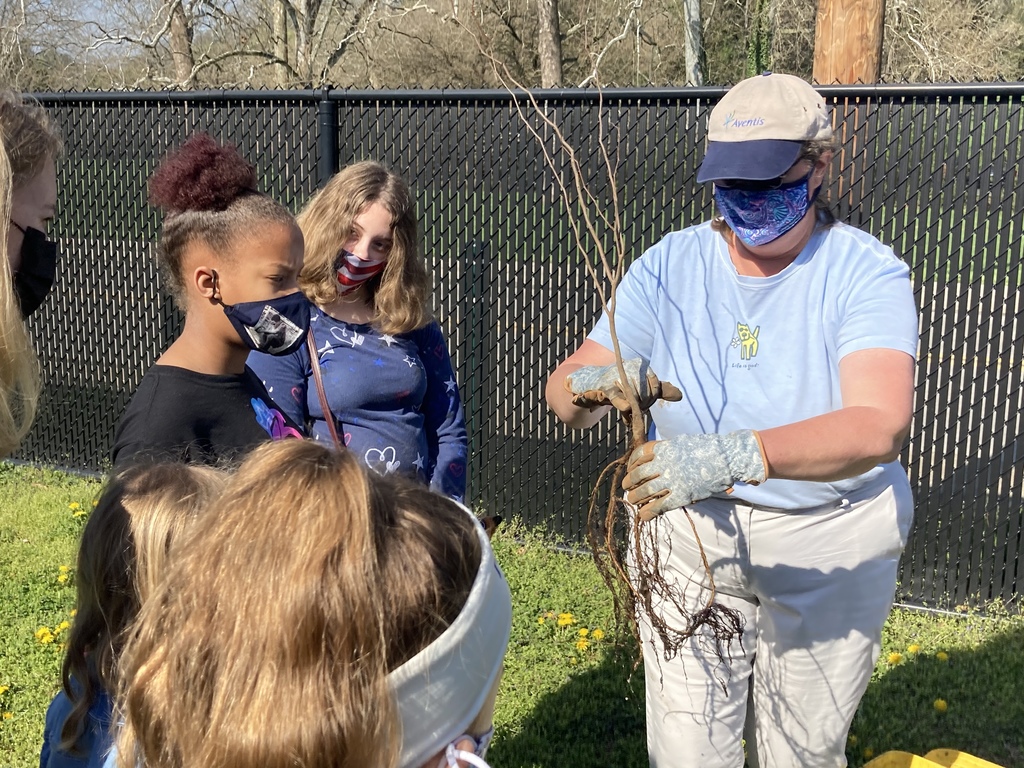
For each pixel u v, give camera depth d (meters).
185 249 1.91
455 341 4.65
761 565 2.07
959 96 3.68
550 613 3.94
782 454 1.58
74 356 5.60
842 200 3.91
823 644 2.09
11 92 1.44
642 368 1.80
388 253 2.47
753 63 12.70
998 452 3.87
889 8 12.16
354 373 2.45
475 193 4.48
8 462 5.81
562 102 4.25
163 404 1.88
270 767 0.95
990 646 3.71
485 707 1.17
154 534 1.34
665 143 4.11
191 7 14.98
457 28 13.91
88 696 1.43
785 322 1.99
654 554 2.04
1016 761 3.04
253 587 0.99
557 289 4.43
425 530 1.09
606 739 3.17
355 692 0.97
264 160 4.88
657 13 13.86
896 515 2.06
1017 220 3.69
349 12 15.70
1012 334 3.78
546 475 4.62
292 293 1.94
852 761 3.04
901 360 1.79
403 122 4.55
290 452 1.12
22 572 4.27
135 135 5.16
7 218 1.29
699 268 2.12
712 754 2.21
